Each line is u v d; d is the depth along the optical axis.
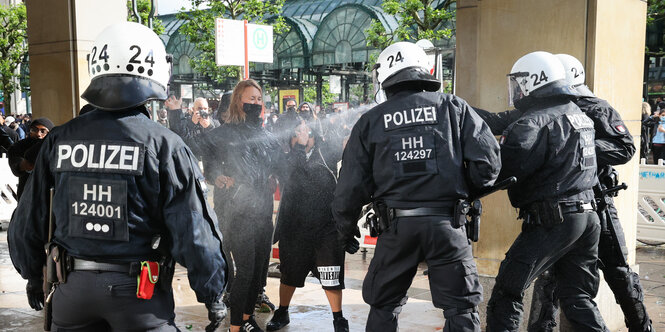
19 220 2.60
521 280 3.48
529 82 3.64
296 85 37.16
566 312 3.68
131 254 2.46
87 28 5.91
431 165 3.17
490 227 4.50
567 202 3.48
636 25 4.57
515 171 3.49
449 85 19.59
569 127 3.50
